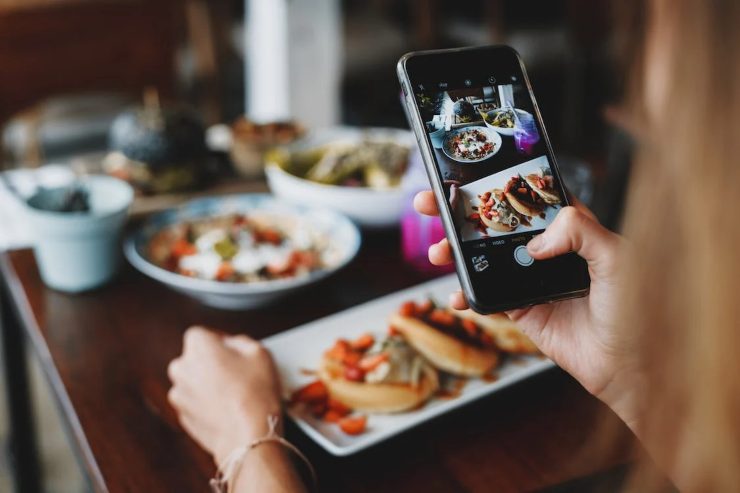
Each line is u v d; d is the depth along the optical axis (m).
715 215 0.31
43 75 1.84
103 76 1.93
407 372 0.77
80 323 0.93
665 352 0.34
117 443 0.73
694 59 0.31
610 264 0.58
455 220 0.63
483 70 0.67
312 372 0.80
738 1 0.30
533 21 3.11
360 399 0.75
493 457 0.72
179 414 0.78
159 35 1.98
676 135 0.32
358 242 1.01
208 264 0.98
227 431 0.70
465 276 0.61
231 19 3.00
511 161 0.65
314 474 0.67
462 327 0.84
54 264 0.97
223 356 0.77
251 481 0.64
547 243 0.59
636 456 0.63
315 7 2.71
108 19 1.89
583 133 2.41
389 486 0.68
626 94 0.37
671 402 0.35
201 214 1.10
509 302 0.60
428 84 0.65
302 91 2.80
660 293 0.34
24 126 2.08
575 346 0.65
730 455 0.32
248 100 2.94
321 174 1.20
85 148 2.20
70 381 0.82
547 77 3.01
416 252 1.08
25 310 0.95
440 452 0.73
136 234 1.02
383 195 1.10
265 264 0.98
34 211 0.95
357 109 2.98
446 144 0.64
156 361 0.87
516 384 0.82
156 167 1.22
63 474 1.55
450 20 2.99
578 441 0.75
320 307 0.99
